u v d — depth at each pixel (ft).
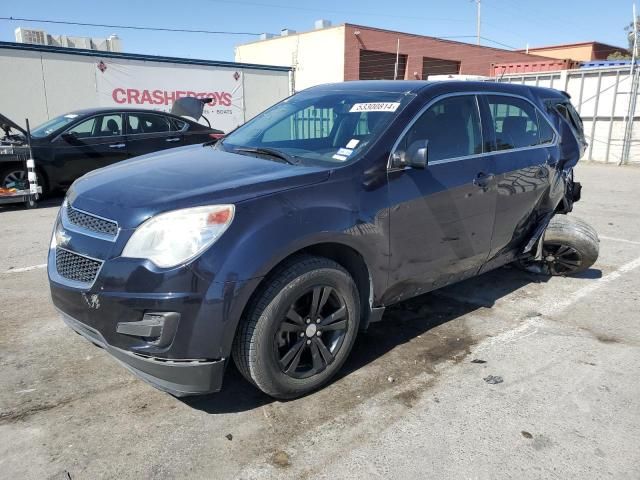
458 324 13.85
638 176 44.86
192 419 9.57
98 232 9.05
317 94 14.01
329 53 100.32
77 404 9.95
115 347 8.76
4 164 28.22
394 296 11.59
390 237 10.84
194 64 49.67
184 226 8.48
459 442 9.02
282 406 10.01
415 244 11.46
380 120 11.45
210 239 8.50
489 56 120.88
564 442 9.07
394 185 10.83
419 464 8.47
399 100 11.93
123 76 45.91
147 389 10.51
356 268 10.84
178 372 8.67
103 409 9.82
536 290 16.44
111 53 44.91
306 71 106.22
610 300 15.67
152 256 8.41
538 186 14.97
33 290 15.80
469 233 12.81
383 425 9.47
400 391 10.59
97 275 8.69
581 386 10.87
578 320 14.23
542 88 16.87
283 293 9.19
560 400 10.34
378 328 13.52
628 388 10.83
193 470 8.27
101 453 8.61
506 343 12.78
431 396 10.42
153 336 8.48
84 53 43.52
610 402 10.30
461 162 12.38
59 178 29.14
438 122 12.14
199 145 14.03
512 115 14.55
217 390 9.10
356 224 10.07
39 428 9.21
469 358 12.00
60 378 10.84
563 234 16.53
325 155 11.08
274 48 113.39
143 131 31.76
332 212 9.71
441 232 12.00
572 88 56.90
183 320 8.41
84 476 8.09
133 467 8.30
